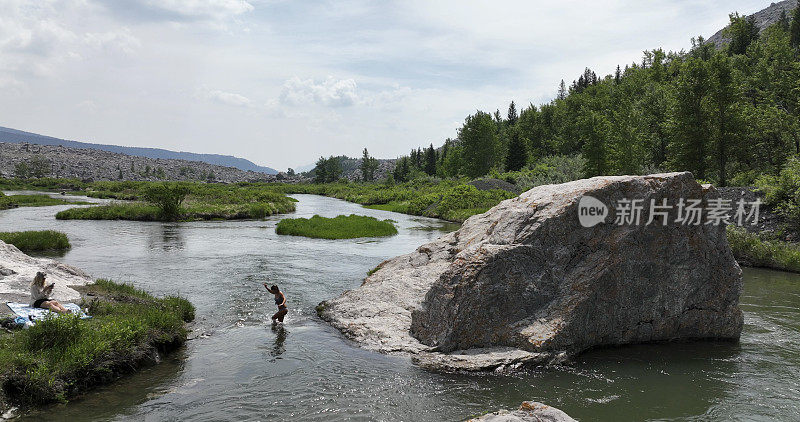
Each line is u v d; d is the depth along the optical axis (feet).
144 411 28.96
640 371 38.24
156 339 38.70
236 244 105.81
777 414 30.96
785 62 279.28
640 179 44.73
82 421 27.27
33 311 38.34
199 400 30.76
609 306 42.93
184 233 124.88
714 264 47.06
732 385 35.76
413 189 346.33
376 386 33.55
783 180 107.14
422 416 29.17
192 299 56.75
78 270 60.29
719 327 46.55
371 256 92.73
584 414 30.25
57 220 149.89
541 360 38.24
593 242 43.42
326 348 41.16
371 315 47.91
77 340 33.32
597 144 235.20
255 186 526.98
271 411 29.45
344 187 508.94
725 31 454.81
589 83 630.33
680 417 30.25
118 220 155.33
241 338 43.52
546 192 48.32
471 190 223.10
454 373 36.19
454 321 39.83
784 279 79.41
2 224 136.56
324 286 65.26
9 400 27.76
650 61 444.55
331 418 28.66
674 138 189.78
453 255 54.24
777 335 48.80
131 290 54.08
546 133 464.65
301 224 136.67
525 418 23.82
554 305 41.73
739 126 169.27
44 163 648.79
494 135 414.41
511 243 43.14
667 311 45.50
